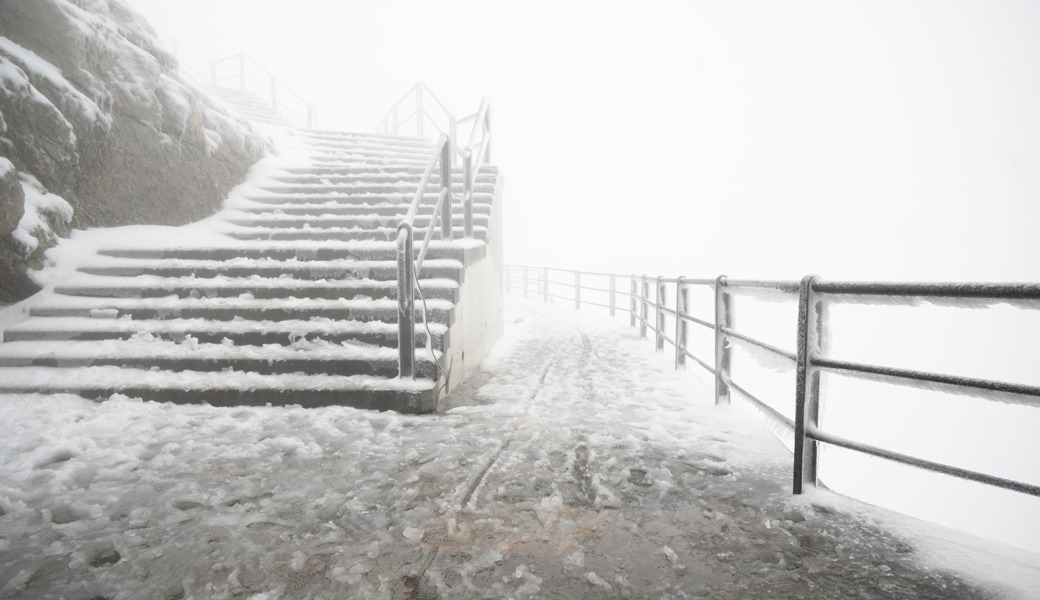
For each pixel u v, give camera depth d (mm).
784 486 2590
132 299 4996
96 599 1747
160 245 5703
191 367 4336
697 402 4285
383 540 2111
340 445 3232
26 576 1871
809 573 1836
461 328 5062
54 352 4375
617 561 1937
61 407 3863
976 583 1746
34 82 5395
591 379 5285
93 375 4211
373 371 4246
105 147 5930
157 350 4438
